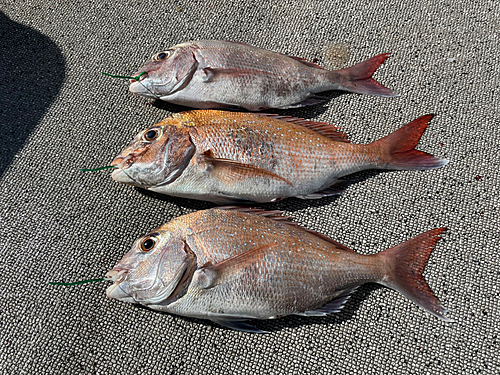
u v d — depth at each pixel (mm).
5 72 695
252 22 726
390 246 617
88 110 680
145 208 636
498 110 671
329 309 571
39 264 612
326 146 611
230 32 721
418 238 585
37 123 672
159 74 639
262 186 601
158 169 596
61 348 581
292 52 711
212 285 542
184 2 735
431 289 600
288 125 613
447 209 630
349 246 617
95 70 699
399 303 595
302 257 557
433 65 696
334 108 676
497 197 634
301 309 562
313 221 627
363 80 666
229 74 636
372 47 711
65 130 670
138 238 596
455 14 721
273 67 647
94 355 579
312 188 612
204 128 601
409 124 623
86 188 644
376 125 668
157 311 594
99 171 652
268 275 548
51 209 635
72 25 721
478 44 706
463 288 601
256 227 564
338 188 627
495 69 692
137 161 598
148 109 682
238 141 598
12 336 584
